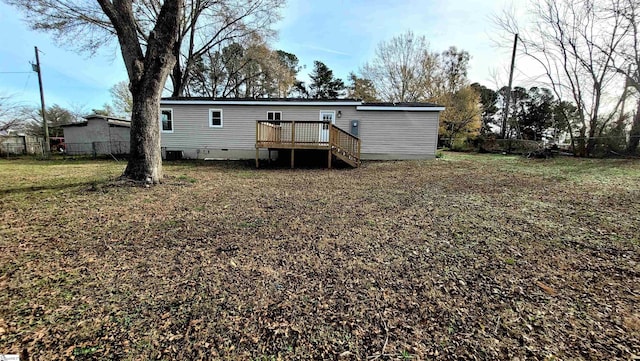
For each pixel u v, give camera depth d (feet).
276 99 43.75
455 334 6.48
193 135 45.65
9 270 9.32
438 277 9.00
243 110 44.78
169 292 8.13
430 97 84.74
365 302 7.70
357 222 14.47
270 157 42.09
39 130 73.05
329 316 7.13
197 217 15.21
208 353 5.91
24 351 5.87
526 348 6.02
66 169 33.53
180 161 42.70
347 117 43.96
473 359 5.74
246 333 6.52
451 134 79.61
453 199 19.17
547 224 13.93
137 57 21.63
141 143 22.34
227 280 8.80
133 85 21.81
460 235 12.55
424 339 6.33
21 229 13.14
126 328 6.63
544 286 8.45
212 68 82.74
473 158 46.29
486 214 15.66
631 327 6.61
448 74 85.76
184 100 44.65
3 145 56.59
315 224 14.17
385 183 25.58
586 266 9.65
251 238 12.29
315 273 9.27
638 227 13.29
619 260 10.05
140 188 21.42
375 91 93.66
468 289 8.32
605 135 41.01
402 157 44.39
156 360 5.70
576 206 17.01
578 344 6.11
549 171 30.48
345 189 22.94
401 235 12.62
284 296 7.98
